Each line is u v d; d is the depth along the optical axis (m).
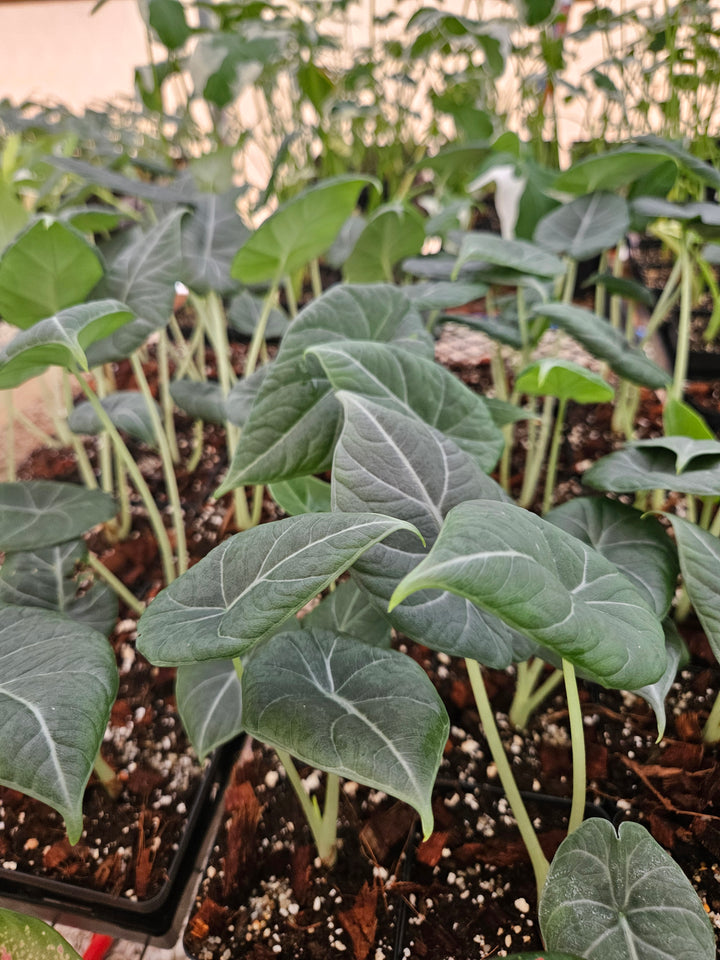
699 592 0.78
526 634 0.51
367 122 2.78
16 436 2.14
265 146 2.42
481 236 1.31
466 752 1.13
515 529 0.55
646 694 0.80
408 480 0.73
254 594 0.61
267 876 0.99
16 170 1.89
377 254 1.43
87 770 0.60
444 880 0.96
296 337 0.93
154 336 2.64
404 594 0.44
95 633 0.75
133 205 2.65
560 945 0.66
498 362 1.77
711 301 2.42
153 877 0.99
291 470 0.92
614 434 1.92
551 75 1.89
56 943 0.69
